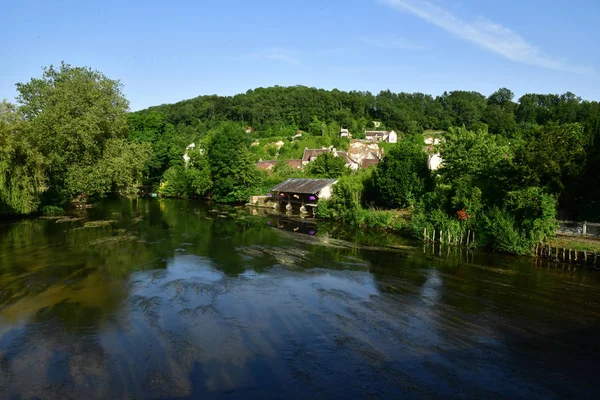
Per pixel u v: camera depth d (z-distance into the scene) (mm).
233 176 66688
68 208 52062
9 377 11539
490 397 10836
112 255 25969
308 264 24266
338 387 11188
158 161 87562
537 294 18891
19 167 37812
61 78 47719
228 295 18625
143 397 10617
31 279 20531
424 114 165250
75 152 43812
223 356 12844
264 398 10641
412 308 17094
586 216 28125
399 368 12234
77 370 11930
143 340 13922
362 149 112562
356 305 17406
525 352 13336
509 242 26203
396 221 36375
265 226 39969
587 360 12867
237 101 155375
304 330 14844
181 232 35500
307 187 50281
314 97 152750
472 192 29750
